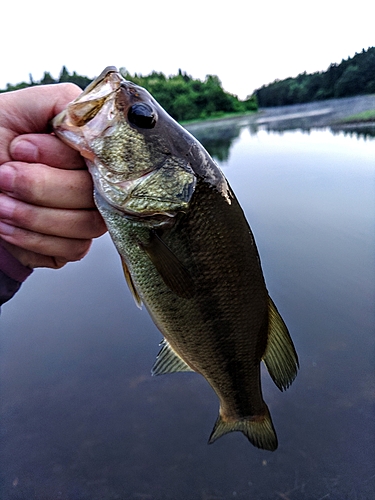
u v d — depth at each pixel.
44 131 0.19
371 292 0.55
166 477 0.39
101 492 0.38
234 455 0.41
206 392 0.47
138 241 0.21
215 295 0.23
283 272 0.63
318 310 0.54
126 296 0.63
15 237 0.18
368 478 0.37
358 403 0.43
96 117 0.19
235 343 0.24
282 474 0.39
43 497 0.37
